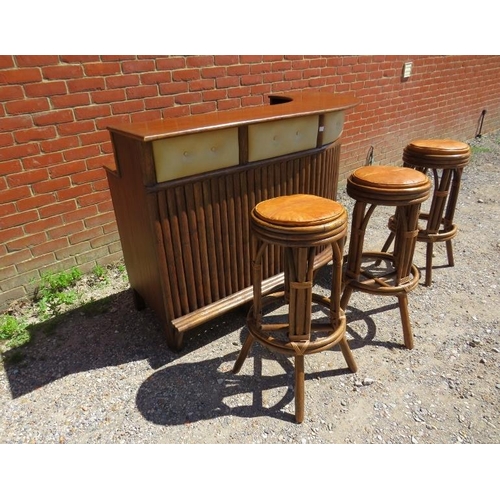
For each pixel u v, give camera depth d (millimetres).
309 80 4199
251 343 2193
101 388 2219
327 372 2303
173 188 2043
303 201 1928
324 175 2793
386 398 2123
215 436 1942
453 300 2930
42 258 2969
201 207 2191
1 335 2604
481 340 2518
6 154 2602
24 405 2119
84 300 3000
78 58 2703
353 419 2012
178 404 2115
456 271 3318
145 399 2146
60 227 2990
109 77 2873
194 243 2242
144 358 2430
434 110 6070
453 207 3137
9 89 2494
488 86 7023
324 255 3025
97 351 2494
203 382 2250
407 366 2332
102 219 3195
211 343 2557
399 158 5848
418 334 2590
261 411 2072
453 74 6078
